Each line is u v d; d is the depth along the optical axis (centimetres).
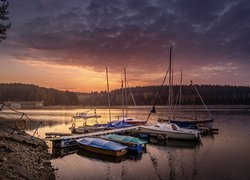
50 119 8106
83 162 2472
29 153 2302
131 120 5347
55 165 2309
